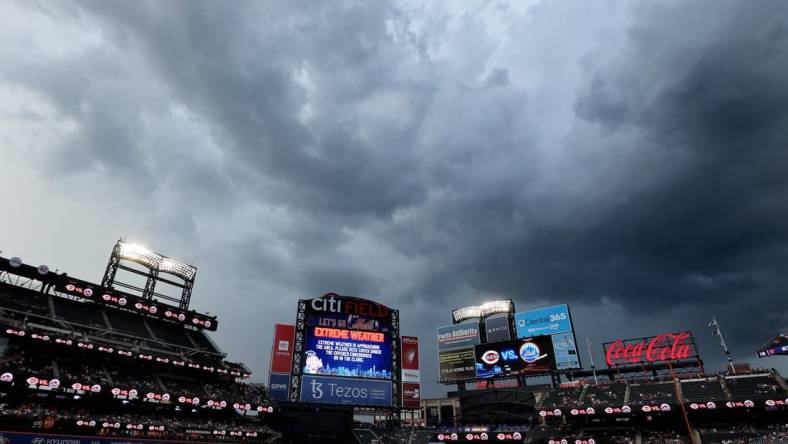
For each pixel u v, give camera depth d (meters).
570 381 84.69
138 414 59.66
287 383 75.19
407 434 79.56
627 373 80.38
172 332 76.62
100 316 68.81
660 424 66.69
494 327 88.88
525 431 72.69
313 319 80.25
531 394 78.38
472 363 86.88
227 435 62.28
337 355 78.38
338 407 74.69
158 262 78.62
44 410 51.00
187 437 58.56
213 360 73.50
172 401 59.81
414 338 84.25
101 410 57.41
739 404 58.69
